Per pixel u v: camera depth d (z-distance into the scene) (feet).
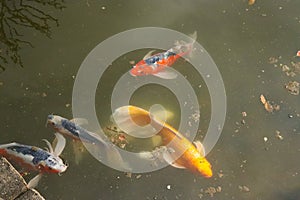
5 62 12.62
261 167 11.96
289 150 12.12
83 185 11.68
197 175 11.80
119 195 11.66
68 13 13.14
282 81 12.66
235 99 12.47
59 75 12.54
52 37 12.88
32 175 11.64
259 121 12.31
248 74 12.69
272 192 11.81
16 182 11.31
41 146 11.88
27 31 12.92
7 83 12.44
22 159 11.55
